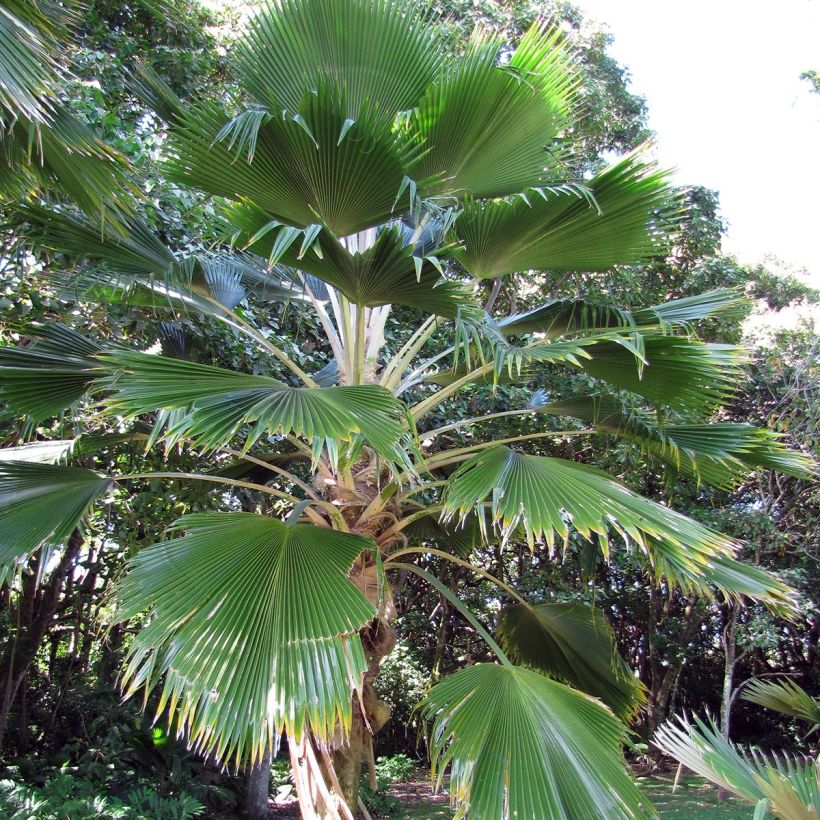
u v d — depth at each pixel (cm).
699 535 268
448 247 251
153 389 235
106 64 535
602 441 731
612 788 238
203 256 411
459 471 283
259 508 511
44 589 803
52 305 405
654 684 1181
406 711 1136
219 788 766
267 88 336
